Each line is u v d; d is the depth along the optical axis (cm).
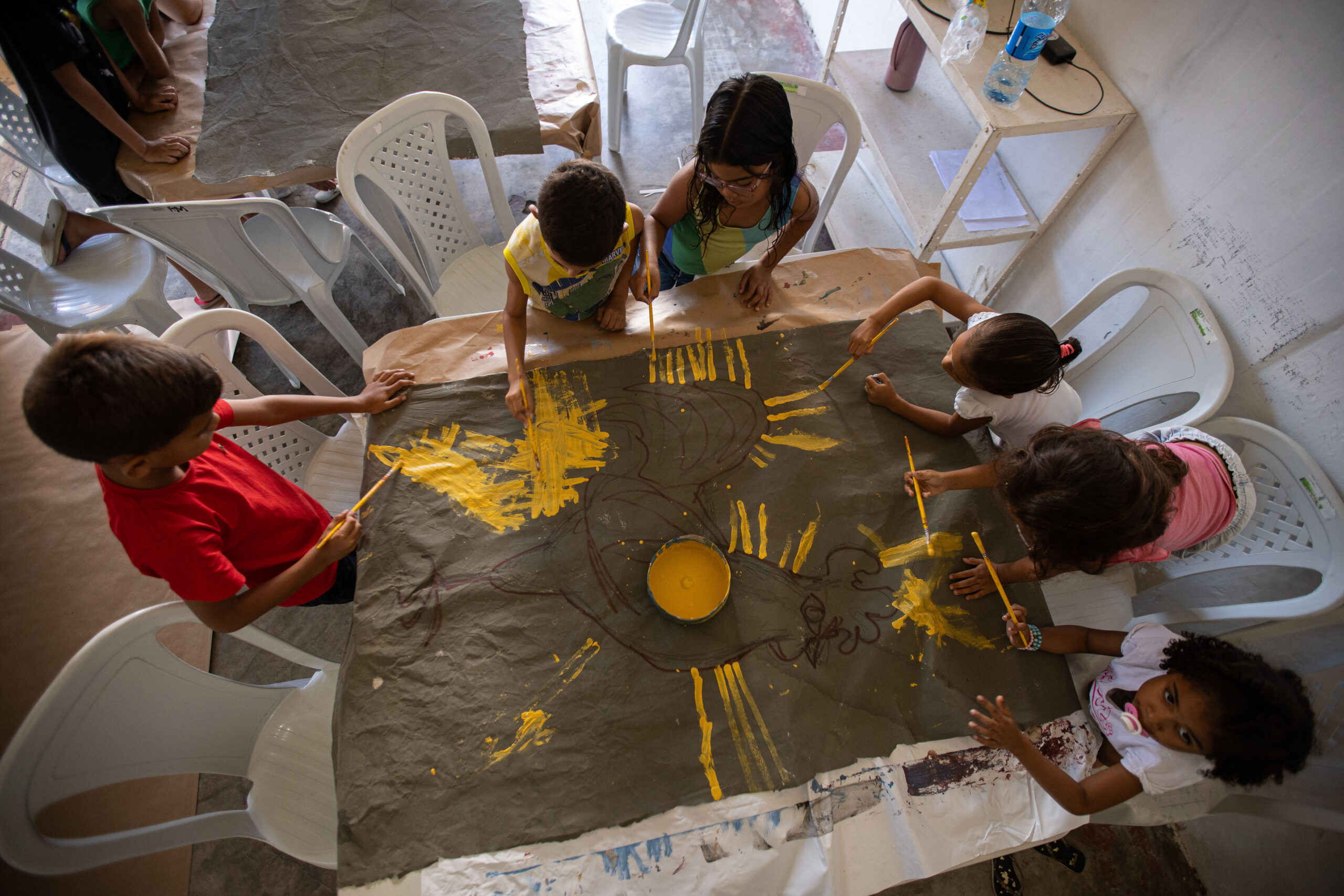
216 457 137
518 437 148
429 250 227
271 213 204
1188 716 114
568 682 120
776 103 145
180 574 120
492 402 153
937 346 167
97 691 117
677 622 126
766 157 146
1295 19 149
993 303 279
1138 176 200
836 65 282
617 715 117
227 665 214
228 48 239
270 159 214
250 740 145
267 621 220
